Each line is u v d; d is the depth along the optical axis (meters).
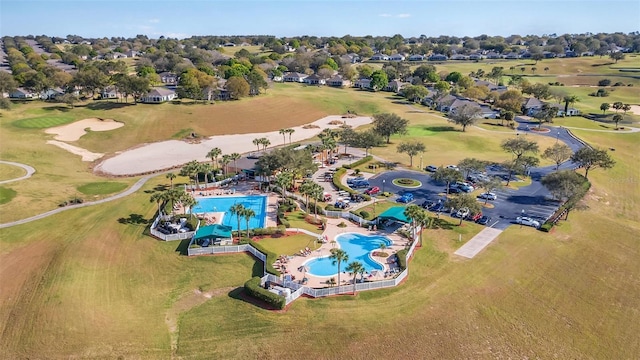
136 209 95.19
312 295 63.00
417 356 50.88
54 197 99.75
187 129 166.12
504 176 121.56
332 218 92.69
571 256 75.31
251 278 67.56
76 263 70.38
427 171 126.44
